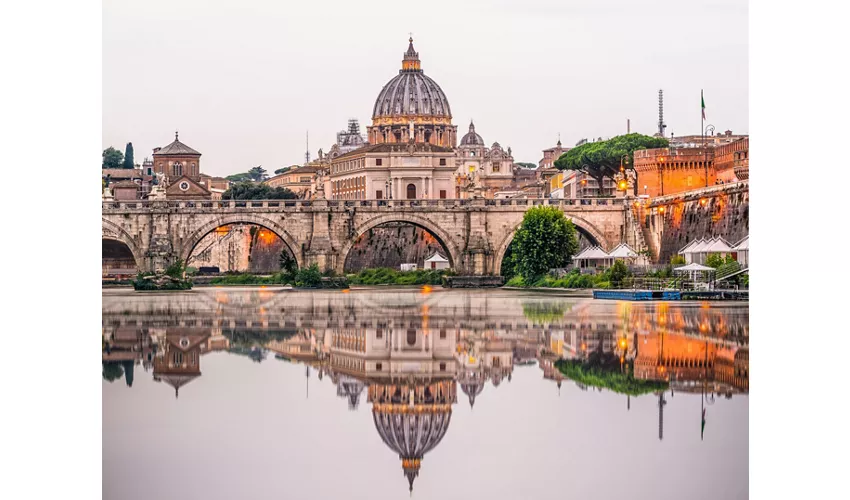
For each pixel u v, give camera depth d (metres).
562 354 78.69
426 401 62.62
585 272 173.12
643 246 184.00
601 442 53.62
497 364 74.44
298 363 75.69
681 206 172.50
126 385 67.38
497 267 187.38
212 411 60.28
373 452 52.50
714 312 108.56
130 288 182.00
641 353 78.31
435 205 186.62
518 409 60.41
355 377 69.62
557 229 174.25
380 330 96.38
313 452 52.59
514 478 49.41
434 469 49.38
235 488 47.62
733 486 50.97
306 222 184.75
